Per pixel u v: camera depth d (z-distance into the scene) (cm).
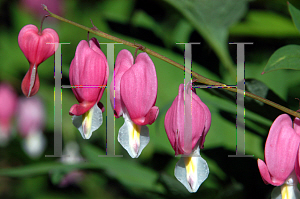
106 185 39
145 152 37
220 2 36
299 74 37
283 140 30
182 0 36
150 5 39
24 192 40
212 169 34
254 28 37
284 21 37
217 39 36
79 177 39
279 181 30
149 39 38
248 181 33
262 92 32
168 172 35
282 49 30
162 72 37
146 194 34
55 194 40
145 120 30
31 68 31
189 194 33
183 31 38
